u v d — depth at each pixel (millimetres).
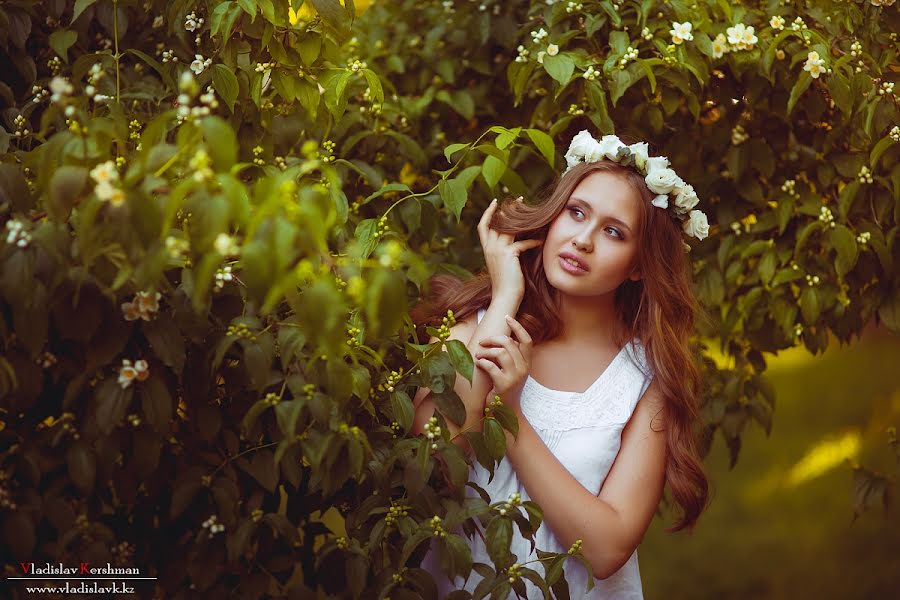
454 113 2322
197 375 1347
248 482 1437
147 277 1051
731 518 3984
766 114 2029
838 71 1786
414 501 1417
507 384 1480
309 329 1057
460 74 2301
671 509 1961
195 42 1707
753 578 3539
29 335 1162
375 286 1064
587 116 1866
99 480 1274
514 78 1964
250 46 1657
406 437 1512
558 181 1752
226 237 1011
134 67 1817
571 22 1948
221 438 1414
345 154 1966
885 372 5500
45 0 1696
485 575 1416
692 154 2061
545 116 1988
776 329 2133
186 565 1412
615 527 1519
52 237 1146
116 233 1048
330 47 1657
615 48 1820
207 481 1371
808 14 1921
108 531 1339
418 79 2371
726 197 2107
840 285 1990
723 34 1866
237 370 1382
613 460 1622
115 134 1174
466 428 1497
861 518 3869
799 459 4465
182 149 1071
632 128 1964
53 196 1066
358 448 1313
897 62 1909
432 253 2236
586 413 1611
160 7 1766
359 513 1437
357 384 1330
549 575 1386
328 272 1166
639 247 1625
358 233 1641
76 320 1187
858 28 1908
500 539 1370
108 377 1275
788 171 2068
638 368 1671
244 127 1738
